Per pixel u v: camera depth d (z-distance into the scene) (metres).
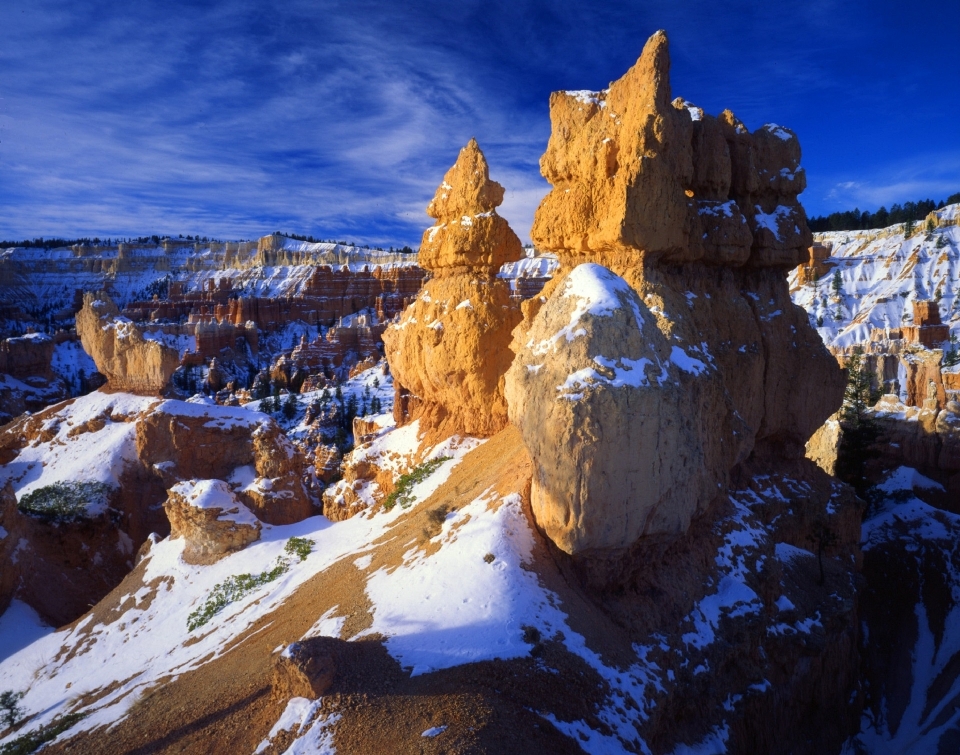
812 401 28.06
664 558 19.36
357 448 37.22
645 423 16.92
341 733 12.87
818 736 21.23
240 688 16.52
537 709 13.36
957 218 190.38
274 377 145.62
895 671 28.70
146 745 15.34
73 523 38.94
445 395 32.72
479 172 31.97
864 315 165.88
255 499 35.69
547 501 17.50
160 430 42.41
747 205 27.78
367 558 23.61
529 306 25.58
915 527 38.78
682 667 16.89
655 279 22.86
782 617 21.08
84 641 28.77
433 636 15.49
